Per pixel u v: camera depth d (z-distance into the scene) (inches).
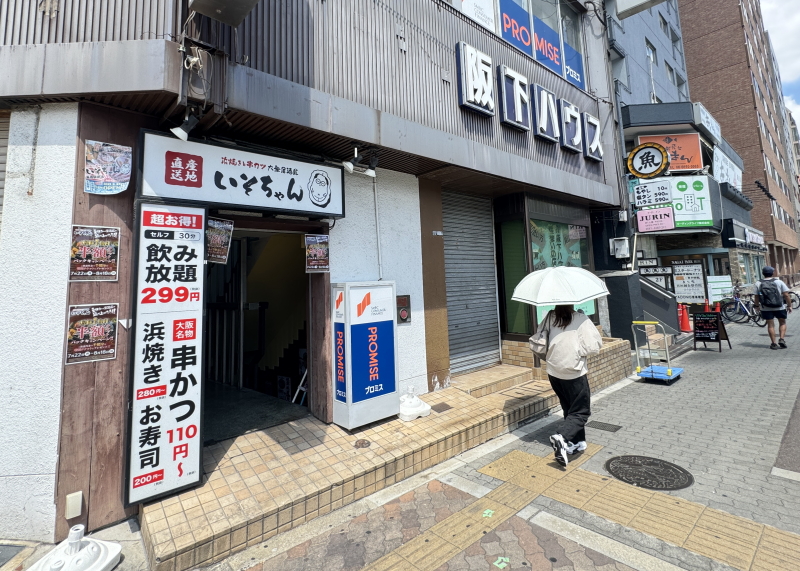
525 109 247.9
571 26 332.8
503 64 237.5
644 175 435.5
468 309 260.1
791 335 409.4
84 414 116.9
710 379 265.7
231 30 129.4
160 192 123.6
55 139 118.6
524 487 137.6
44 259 115.9
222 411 196.5
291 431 167.2
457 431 167.5
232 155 139.0
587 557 101.8
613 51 466.9
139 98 117.4
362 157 177.5
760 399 217.9
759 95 951.6
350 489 131.8
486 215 282.2
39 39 116.5
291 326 226.1
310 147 165.3
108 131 122.6
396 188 206.7
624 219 357.7
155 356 121.0
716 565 96.8
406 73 185.8
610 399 236.5
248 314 265.7
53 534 111.5
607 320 335.0
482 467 154.5
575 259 318.3
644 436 177.5
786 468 142.6
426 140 182.5
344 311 166.7
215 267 289.3
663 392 244.5
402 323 203.8
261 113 130.0
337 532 116.8
